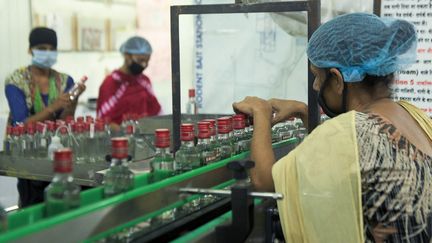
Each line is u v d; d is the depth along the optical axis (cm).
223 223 119
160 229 114
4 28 364
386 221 118
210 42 276
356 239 120
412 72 212
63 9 407
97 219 94
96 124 238
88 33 430
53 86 307
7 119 329
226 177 138
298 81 248
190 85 278
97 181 171
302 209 124
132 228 113
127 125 253
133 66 353
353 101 135
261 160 141
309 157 124
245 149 158
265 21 260
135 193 103
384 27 129
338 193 119
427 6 206
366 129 121
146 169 127
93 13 434
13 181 342
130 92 355
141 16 465
